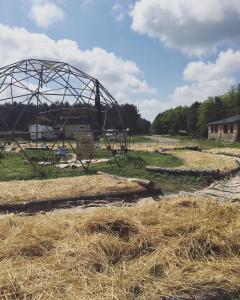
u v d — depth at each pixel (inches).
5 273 162.7
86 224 208.1
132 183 397.1
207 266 174.4
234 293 156.0
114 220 207.3
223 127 2246.6
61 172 544.1
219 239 194.1
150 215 227.0
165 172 517.3
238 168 594.6
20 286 152.9
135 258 183.6
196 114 3385.8
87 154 647.1
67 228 211.5
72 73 741.9
